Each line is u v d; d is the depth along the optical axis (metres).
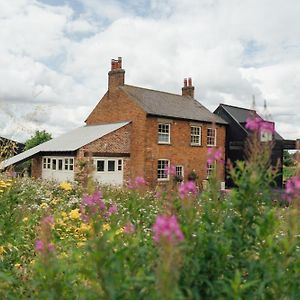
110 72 28.45
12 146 7.82
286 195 2.95
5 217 4.59
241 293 2.48
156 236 2.66
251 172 2.79
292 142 25.09
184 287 2.35
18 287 3.56
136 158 26.03
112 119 28.12
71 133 28.88
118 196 8.79
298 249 2.98
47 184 13.61
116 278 2.43
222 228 2.87
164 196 3.57
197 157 28.58
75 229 4.87
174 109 28.25
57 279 2.79
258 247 2.81
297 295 2.65
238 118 31.06
